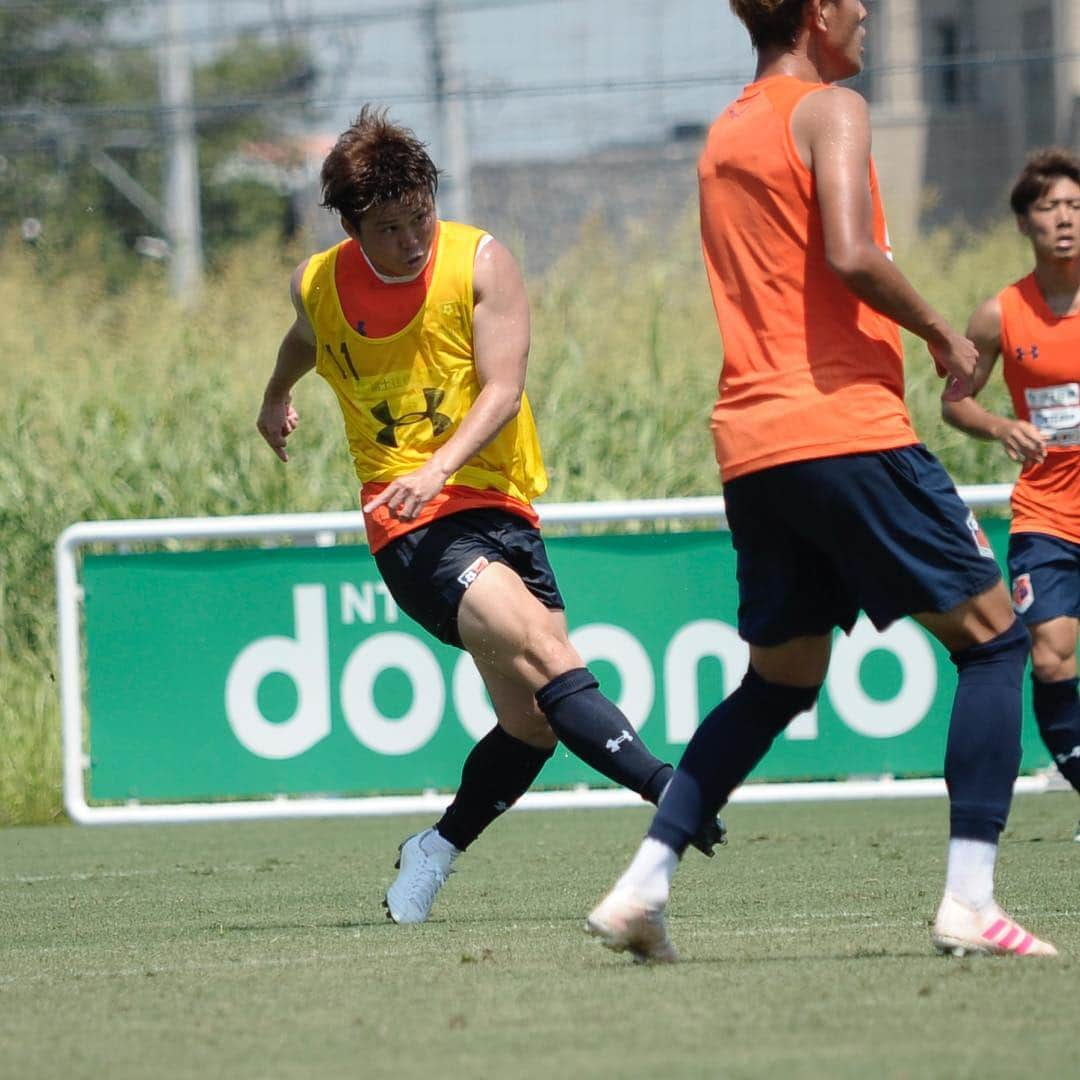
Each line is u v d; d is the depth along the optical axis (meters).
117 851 26.17
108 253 59.75
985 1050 9.91
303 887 21.16
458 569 16.14
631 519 27.30
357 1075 9.75
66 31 75.31
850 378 12.61
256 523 27.72
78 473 40.84
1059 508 21.41
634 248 49.69
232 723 27.62
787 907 17.66
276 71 90.31
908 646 27.58
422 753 27.36
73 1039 11.16
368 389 16.45
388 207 15.79
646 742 27.19
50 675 35.53
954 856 13.17
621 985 12.43
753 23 13.41
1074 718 21.11
